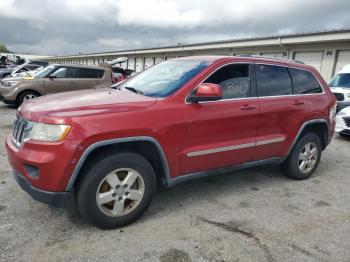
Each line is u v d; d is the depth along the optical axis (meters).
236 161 3.94
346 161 6.07
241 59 3.98
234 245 2.99
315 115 4.67
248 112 3.86
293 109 4.37
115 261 2.68
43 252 2.74
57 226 3.16
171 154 3.34
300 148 4.65
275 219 3.53
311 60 19.33
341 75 11.09
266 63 4.25
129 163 3.10
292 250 2.95
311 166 4.91
